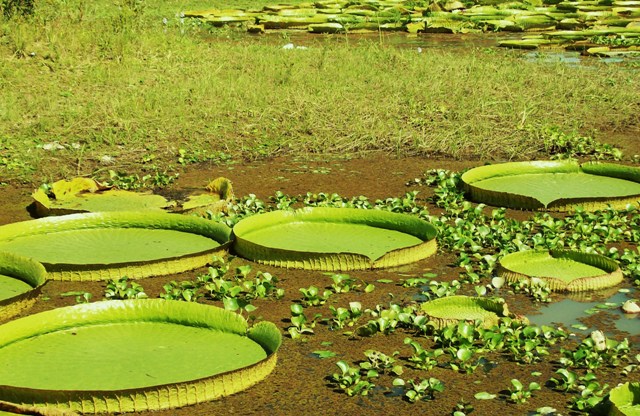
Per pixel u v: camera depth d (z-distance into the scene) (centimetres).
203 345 500
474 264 654
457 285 603
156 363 477
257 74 1222
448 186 834
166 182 845
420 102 1112
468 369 491
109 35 1263
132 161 914
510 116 1068
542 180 845
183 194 816
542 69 1364
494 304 556
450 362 503
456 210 767
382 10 2327
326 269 639
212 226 688
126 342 504
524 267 635
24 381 454
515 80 1249
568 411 452
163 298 573
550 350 520
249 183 855
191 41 1392
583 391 461
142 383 453
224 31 1811
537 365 502
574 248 675
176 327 524
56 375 462
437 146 977
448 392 470
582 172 863
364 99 1118
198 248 664
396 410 452
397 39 1877
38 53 1189
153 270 624
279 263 645
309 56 1386
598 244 691
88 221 703
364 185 855
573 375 473
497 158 957
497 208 785
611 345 512
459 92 1155
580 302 589
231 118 1038
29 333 505
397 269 642
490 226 717
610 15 2339
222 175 881
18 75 1111
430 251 668
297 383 476
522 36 1973
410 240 688
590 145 995
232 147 966
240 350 493
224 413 445
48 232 692
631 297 599
